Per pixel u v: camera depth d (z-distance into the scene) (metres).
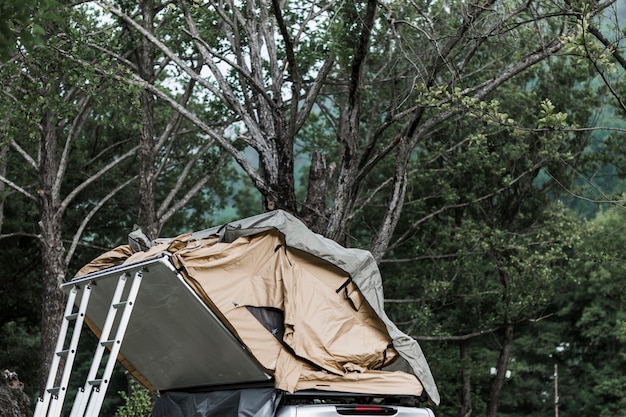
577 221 29.25
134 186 34.78
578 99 29.62
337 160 28.36
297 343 8.05
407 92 18.12
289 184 17.11
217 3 19.83
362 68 16.31
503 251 27.22
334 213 16.83
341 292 8.53
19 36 7.14
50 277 23.86
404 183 17.73
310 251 8.42
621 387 44.34
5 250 34.06
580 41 11.92
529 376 46.97
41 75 18.00
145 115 23.00
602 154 30.33
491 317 28.36
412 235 30.17
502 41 17.12
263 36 18.31
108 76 17.48
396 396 8.24
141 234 9.33
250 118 17.70
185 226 37.12
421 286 29.28
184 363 8.58
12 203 32.91
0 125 17.89
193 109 32.22
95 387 7.57
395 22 15.47
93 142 33.66
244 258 8.12
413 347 8.64
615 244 34.47
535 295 27.67
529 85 31.34
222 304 7.83
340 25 16.27
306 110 17.88
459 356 32.41
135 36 23.92
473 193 28.11
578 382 47.09
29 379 36.81
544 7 15.09
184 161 32.19
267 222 8.34
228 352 8.05
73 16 18.06
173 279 7.73
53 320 23.59
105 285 8.54
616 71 12.12
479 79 25.84
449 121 27.52
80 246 34.78
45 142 24.00
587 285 46.22
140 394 19.11
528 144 28.09
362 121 29.11
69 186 33.47
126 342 8.88
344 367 8.18
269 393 7.94
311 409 7.67
